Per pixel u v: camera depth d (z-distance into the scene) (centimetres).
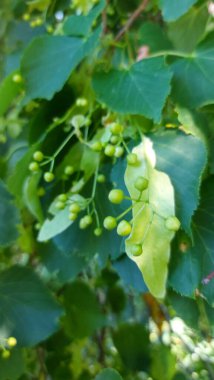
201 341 25
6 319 23
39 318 23
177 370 28
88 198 21
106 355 33
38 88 21
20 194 23
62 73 21
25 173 22
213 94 19
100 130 21
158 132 19
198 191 17
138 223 16
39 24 28
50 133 22
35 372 30
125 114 19
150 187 17
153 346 29
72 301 29
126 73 20
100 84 20
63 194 20
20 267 24
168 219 16
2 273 24
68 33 21
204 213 18
